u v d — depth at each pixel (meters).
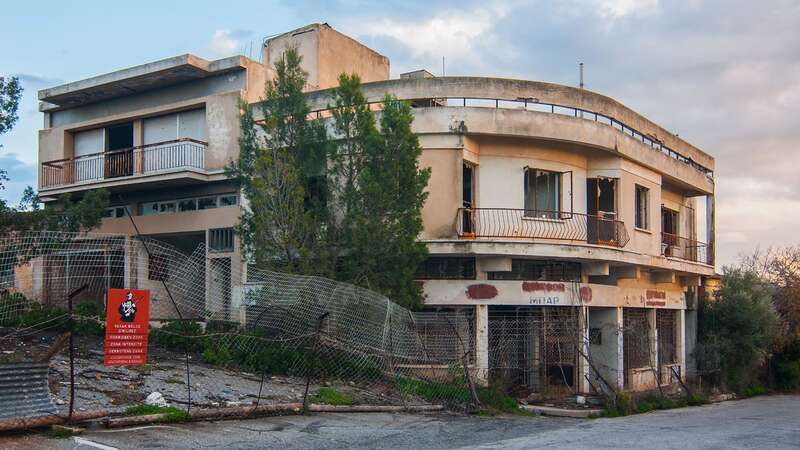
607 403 18.30
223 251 21.48
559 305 19.98
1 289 12.20
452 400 15.82
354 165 17.48
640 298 23.70
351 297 15.75
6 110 17.83
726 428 14.16
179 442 9.74
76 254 13.29
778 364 30.39
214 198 22.59
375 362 16.16
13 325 12.98
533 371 19.69
